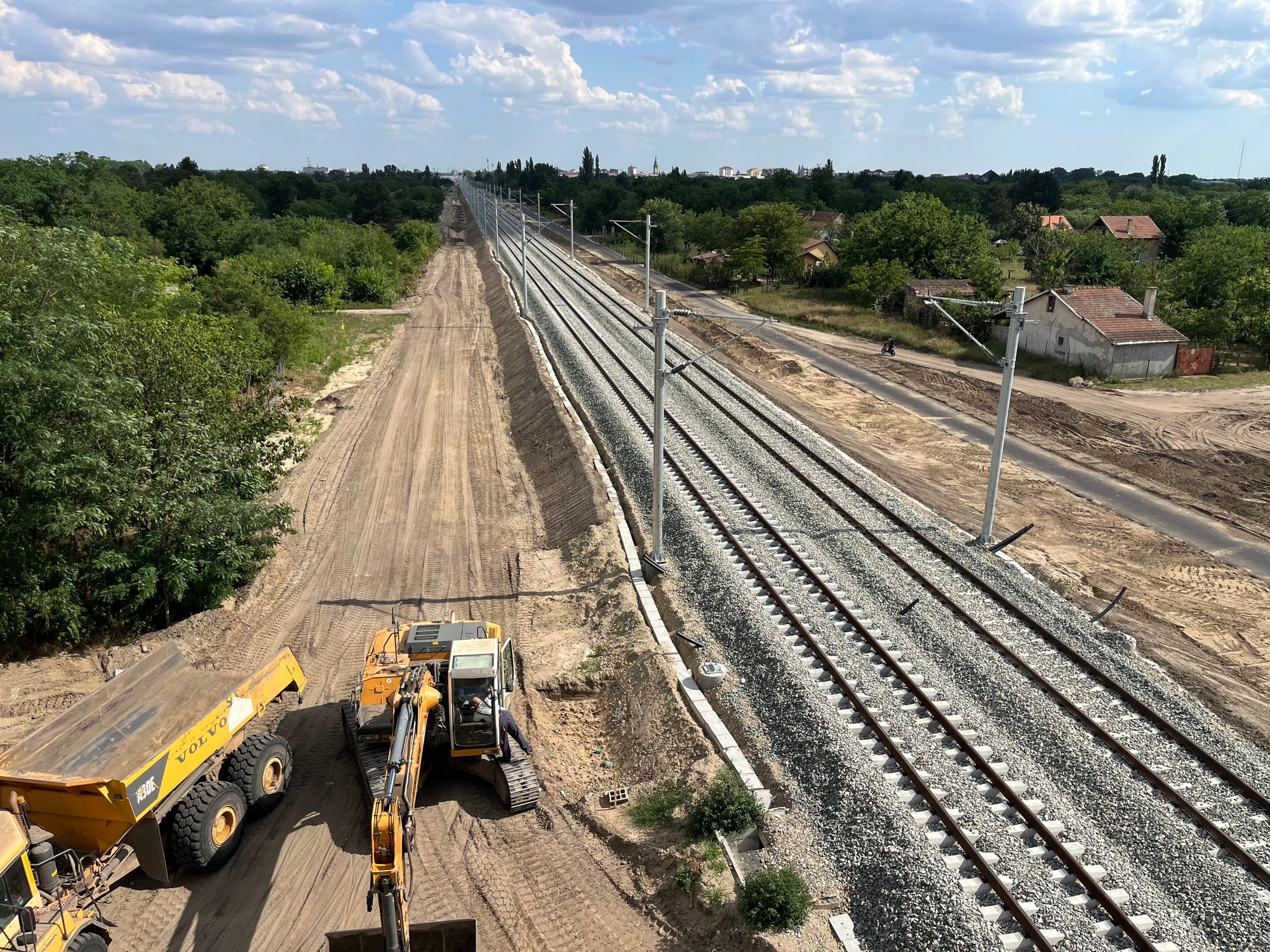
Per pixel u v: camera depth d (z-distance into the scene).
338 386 39.91
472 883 11.41
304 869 11.64
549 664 16.81
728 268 70.00
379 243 73.88
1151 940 9.83
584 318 52.34
